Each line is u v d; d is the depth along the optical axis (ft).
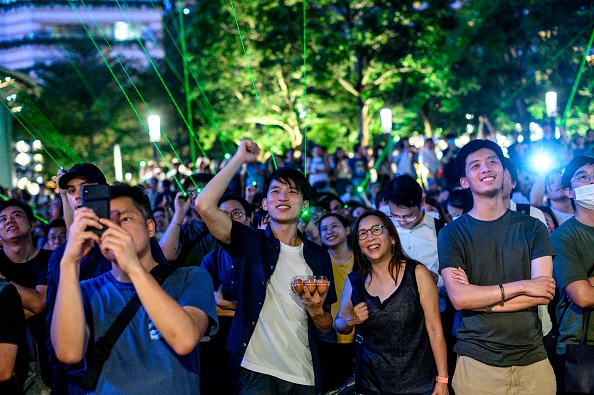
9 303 15.42
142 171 78.74
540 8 82.58
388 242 18.47
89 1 201.57
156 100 134.62
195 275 14.20
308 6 88.99
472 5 84.12
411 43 83.35
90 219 12.48
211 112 121.60
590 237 18.85
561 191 26.63
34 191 75.61
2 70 51.85
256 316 17.74
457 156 18.21
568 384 18.26
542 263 17.16
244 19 97.71
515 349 17.02
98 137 132.36
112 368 13.52
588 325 18.66
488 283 17.39
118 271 14.07
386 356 18.06
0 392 16.05
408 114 104.42
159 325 12.49
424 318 18.25
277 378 17.58
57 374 16.80
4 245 20.92
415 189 23.04
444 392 17.93
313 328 18.40
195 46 105.09
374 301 18.25
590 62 86.79
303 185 18.60
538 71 88.38
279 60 97.09
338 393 19.85
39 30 200.13
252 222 25.88
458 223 17.89
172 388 13.50
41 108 121.19
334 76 95.55
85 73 133.90
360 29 83.76
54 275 17.48
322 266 18.83
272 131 114.93
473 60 86.94
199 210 17.30
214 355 21.97
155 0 200.44
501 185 17.58
